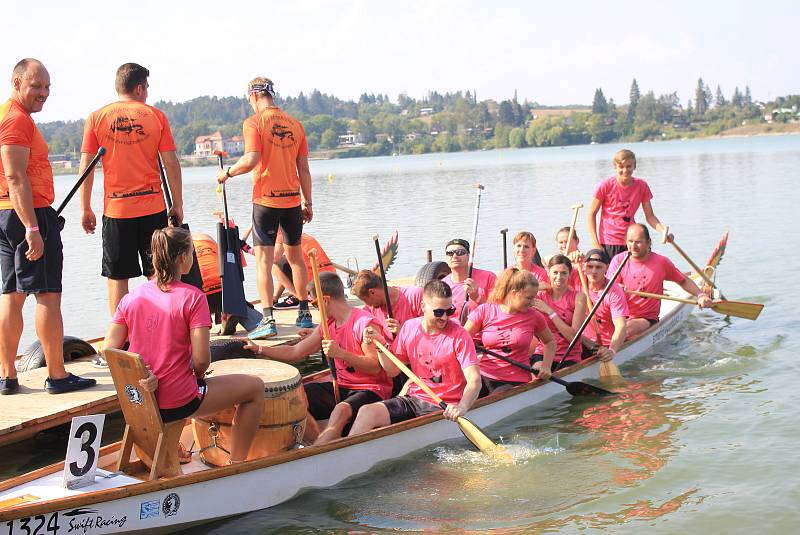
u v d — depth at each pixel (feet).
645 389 27.04
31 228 21.04
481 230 67.62
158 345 16.85
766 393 25.76
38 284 21.79
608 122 634.02
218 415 18.95
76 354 26.37
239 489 18.28
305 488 19.44
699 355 30.76
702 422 23.53
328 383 22.77
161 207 24.64
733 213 72.74
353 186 147.23
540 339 25.85
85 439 16.62
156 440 17.22
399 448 21.31
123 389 17.17
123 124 23.65
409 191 124.06
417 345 22.15
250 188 156.46
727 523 17.62
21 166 20.79
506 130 620.90
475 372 21.67
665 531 17.40
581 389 26.18
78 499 15.94
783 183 105.81
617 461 21.08
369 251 58.13
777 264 47.60
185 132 463.42
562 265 28.07
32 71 20.98
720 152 257.55
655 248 56.03
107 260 24.29
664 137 609.01
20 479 17.12
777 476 19.62
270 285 28.66
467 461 21.31
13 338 22.33
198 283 25.58
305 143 29.58
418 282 27.40
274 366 20.35
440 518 18.29
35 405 21.66
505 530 17.66
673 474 20.10
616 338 28.66
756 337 32.78
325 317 21.63
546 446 22.31
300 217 29.32
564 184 125.70
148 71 24.49
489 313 25.16
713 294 33.81
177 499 17.31
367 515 18.48
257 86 28.17
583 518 18.10
